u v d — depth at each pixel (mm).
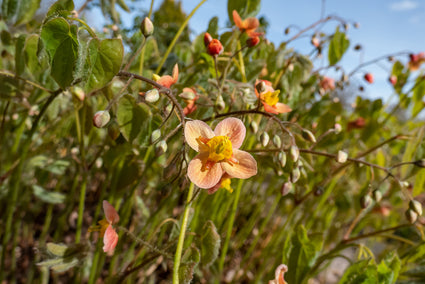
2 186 210
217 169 119
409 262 179
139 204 207
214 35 203
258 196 343
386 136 316
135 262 184
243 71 188
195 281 189
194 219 196
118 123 141
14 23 181
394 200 290
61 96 181
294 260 170
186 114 157
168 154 206
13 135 240
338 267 363
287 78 220
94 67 119
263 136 140
